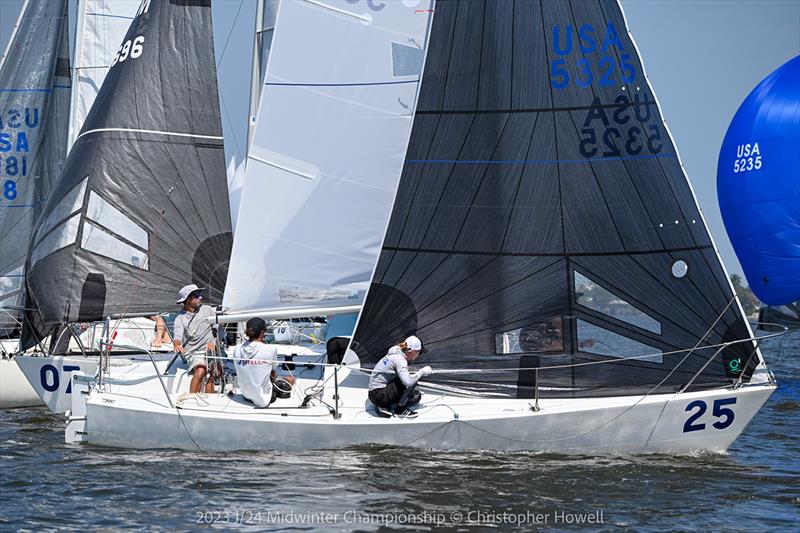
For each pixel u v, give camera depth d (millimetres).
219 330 28828
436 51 25406
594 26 25406
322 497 20250
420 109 25234
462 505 19953
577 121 24984
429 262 24844
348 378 26328
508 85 25172
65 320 29219
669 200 24859
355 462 22578
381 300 24859
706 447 24047
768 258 46375
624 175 24828
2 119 36750
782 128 45500
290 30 26797
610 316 24375
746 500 20828
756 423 32156
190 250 30609
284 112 26750
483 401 24234
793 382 44594
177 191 30703
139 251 30062
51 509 19453
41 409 33469
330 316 28828
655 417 23438
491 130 25062
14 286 36188
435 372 24453
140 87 30828
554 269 24547
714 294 24578
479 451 23344
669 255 24625
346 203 27047
